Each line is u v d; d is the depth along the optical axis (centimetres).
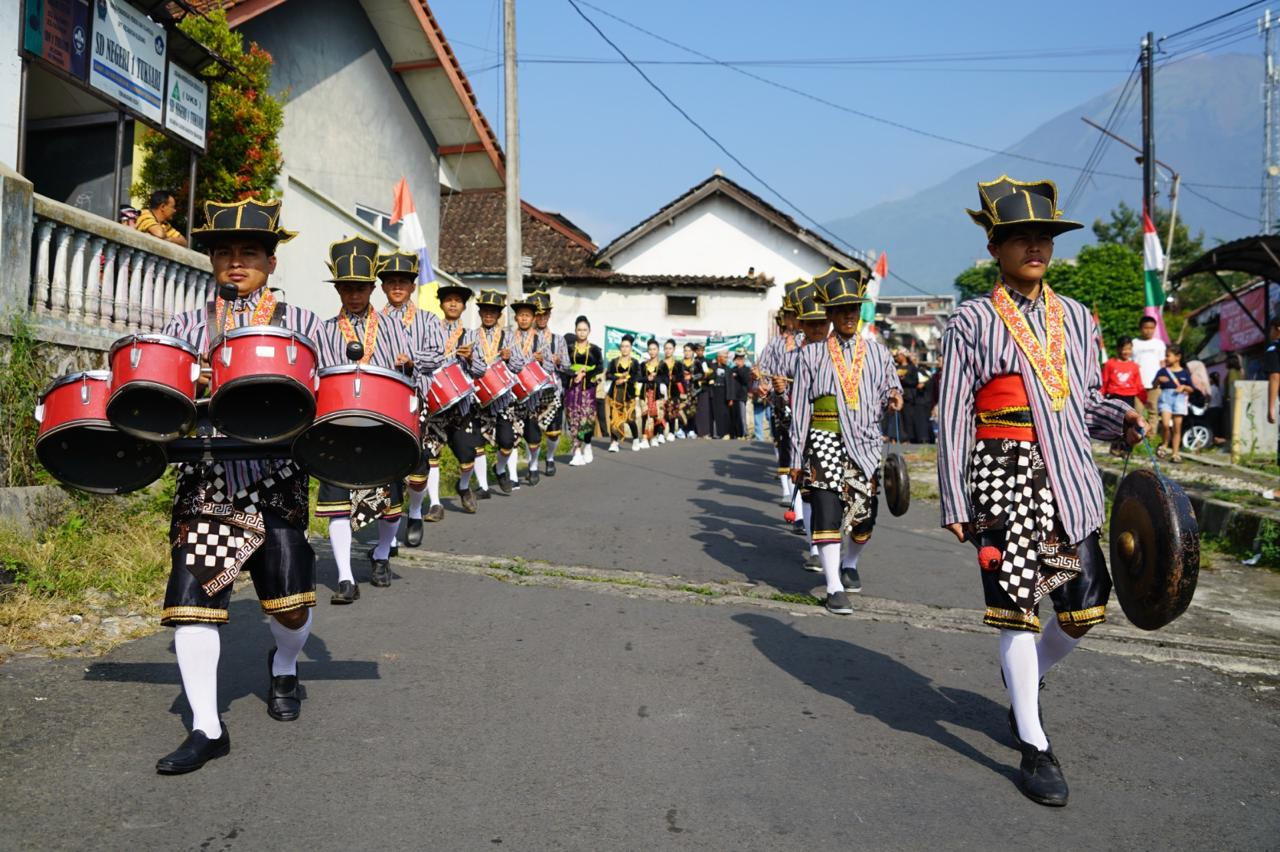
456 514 959
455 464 1204
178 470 373
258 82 1168
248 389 347
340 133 1636
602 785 357
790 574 738
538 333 1209
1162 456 1373
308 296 1329
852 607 637
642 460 1585
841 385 654
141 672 459
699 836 321
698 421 2223
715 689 468
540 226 2862
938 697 470
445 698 443
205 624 366
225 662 486
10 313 666
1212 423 1819
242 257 397
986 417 383
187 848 302
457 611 596
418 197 1914
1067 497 363
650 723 421
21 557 582
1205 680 512
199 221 1127
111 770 355
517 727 411
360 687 455
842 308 666
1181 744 422
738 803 347
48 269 727
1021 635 374
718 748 396
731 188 2678
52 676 446
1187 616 649
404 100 1842
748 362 2641
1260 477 1144
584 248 2806
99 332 763
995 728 432
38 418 356
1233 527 895
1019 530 365
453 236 2828
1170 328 3391
